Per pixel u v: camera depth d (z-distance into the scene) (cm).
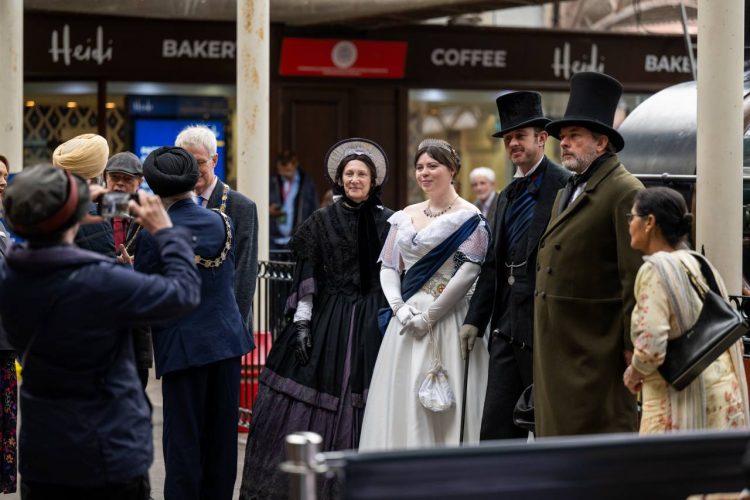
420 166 796
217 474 745
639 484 434
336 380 804
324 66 1906
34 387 526
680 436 437
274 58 1884
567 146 697
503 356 757
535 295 705
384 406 782
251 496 815
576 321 684
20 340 521
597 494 430
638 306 597
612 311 679
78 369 519
